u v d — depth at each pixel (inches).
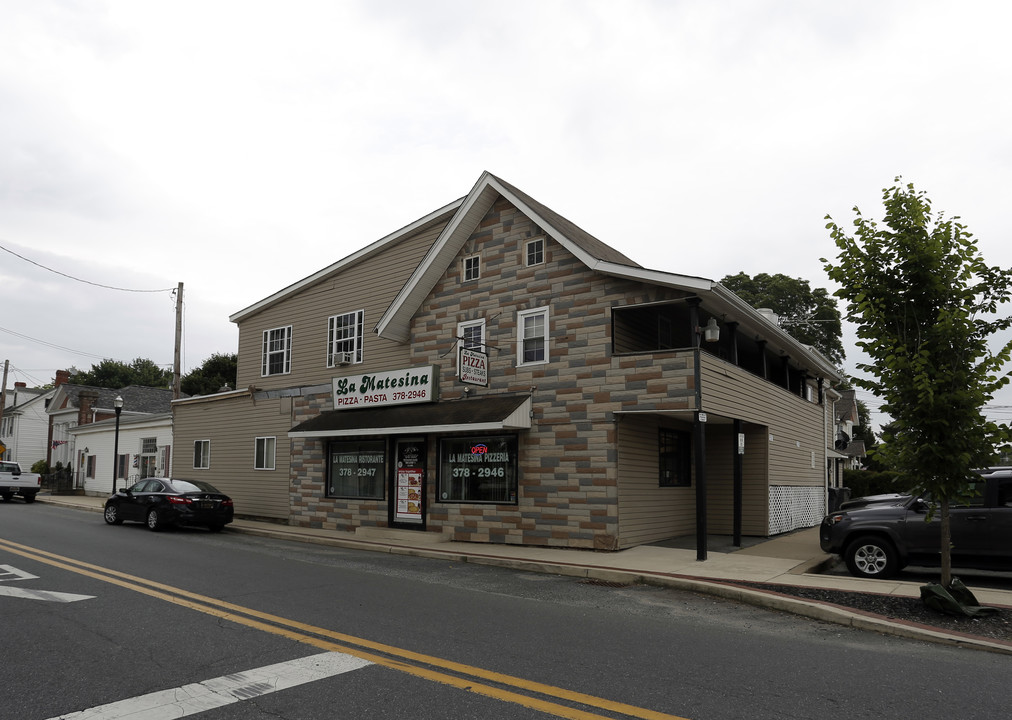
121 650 261.1
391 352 761.0
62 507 1081.4
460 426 595.2
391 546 609.0
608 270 560.1
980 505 416.8
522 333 633.0
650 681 231.5
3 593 361.1
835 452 1071.6
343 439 773.3
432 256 681.0
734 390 590.9
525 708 202.7
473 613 339.3
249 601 353.4
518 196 629.6
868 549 442.3
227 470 920.3
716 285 515.5
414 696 212.2
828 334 1696.6
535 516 593.9
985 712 206.2
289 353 882.8
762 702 212.1
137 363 2797.7
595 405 572.1
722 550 567.8
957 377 325.4
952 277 340.2
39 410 1974.7
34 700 208.4
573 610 354.9
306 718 194.2
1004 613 332.2
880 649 282.4
